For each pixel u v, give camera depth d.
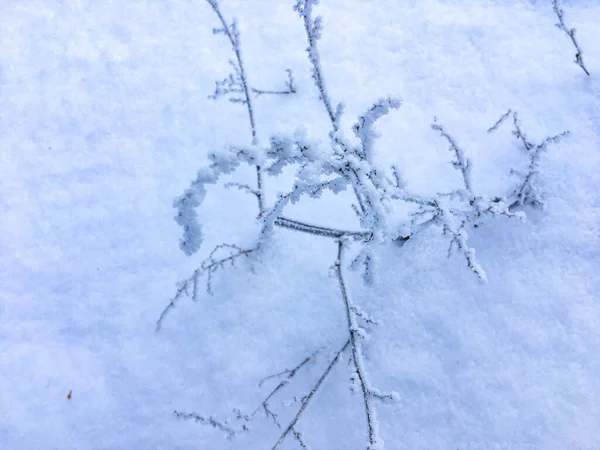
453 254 0.49
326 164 0.37
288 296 0.50
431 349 0.47
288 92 0.59
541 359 0.45
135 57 0.63
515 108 0.55
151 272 0.53
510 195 0.50
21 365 0.51
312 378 0.47
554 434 0.43
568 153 0.52
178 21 0.65
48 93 0.62
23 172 0.58
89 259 0.54
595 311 0.46
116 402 0.49
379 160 0.54
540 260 0.48
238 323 0.50
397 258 0.50
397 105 0.36
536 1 0.61
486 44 0.59
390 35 0.61
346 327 0.48
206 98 0.60
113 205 0.56
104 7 0.66
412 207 0.52
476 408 0.44
